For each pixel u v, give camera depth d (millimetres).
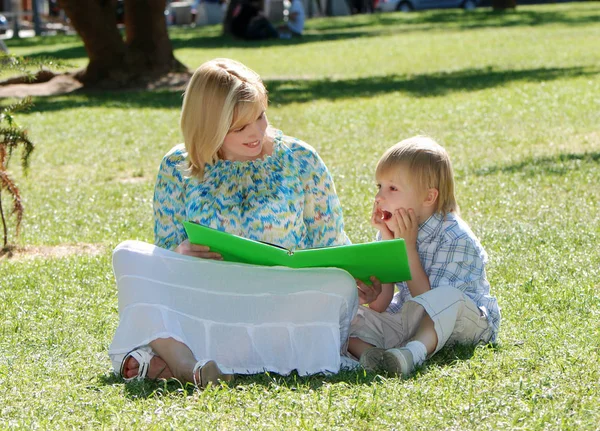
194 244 5742
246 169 6012
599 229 9617
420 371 5566
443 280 6051
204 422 4832
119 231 10891
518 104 20609
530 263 8320
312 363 5738
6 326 7039
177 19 58250
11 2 61656
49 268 8953
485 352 5887
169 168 6129
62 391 5488
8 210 12531
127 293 5668
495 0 51062
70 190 13773
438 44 37094
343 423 4789
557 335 6203
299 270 5797
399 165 6043
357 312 6160
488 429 4664
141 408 5082
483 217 10656
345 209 11125
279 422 4832
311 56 35688
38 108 23906
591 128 16969
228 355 5680
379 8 64688
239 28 43500
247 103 5773
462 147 16000
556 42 35188
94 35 28594
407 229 6016
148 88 28078
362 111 21141
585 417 4789
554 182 12359
